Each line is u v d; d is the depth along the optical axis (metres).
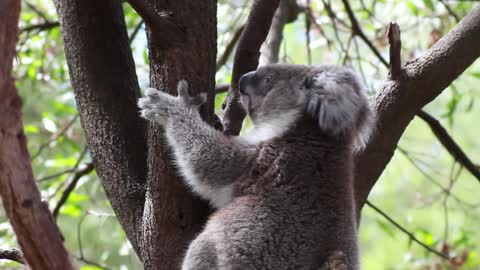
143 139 9.70
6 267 14.31
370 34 19.81
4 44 5.62
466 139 31.42
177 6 8.62
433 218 27.31
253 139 9.75
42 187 17.36
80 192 18.42
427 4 15.62
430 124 12.73
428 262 15.30
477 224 24.48
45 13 17.45
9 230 14.22
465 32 10.79
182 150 8.88
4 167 5.78
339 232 8.98
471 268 15.36
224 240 8.72
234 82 10.24
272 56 13.23
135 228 9.20
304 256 8.72
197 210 9.03
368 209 29.80
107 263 19.31
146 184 9.25
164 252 8.69
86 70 9.84
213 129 9.42
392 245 28.89
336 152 9.48
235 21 16.64
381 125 10.40
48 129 15.63
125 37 10.20
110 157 9.55
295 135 9.53
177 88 8.90
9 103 5.73
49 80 16.59
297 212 8.95
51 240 5.98
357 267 9.12
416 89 10.52
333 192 9.20
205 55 8.81
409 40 16.89
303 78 10.04
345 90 9.48
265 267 8.62
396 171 28.97
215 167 9.15
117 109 9.72
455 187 27.91
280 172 9.22
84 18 9.87
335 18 16.06
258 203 9.01
